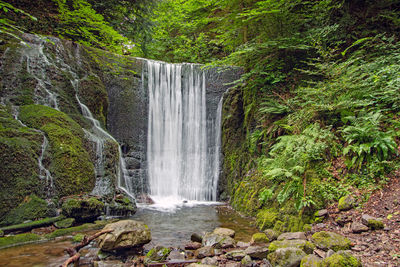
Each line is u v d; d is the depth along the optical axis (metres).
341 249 3.83
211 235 5.00
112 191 7.32
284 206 5.80
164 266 3.95
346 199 5.07
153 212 7.72
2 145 5.55
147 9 14.75
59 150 6.55
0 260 4.11
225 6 11.05
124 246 4.26
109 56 10.36
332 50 7.62
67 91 8.50
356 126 5.78
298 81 8.69
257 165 8.17
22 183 5.59
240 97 10.35
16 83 7.57
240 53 9.24
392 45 7.25
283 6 8.68
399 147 5.46
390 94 6.08
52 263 4.03
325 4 8.67
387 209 4.48
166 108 11.05
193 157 10.99
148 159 10.45
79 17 9.80
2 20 5.49
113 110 10.08
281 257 3.74
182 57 17.36
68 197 6.23
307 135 6.49
